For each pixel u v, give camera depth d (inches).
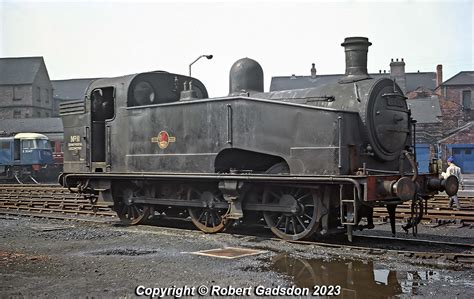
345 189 348.5
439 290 242.1
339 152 347.3
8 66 2314.2
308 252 336.5
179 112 439.2
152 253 339.9
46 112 2417.6
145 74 485.7
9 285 256.8
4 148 1397.6
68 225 494.3
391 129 371.9
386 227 466.0
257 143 390.0
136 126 470.9
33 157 1396.4
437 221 479.5
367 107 359.3
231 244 368.8
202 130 423.2
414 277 268.8
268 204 386.3
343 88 377.4
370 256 319.0
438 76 2198.6
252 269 288.5
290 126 373.4
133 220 485.4
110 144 492.1
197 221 435.5
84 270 289.1
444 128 1723.7
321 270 284.5
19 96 2268.7
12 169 1391.5
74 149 521.7
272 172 394.3
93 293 241.9
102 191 492.4
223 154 421.1
